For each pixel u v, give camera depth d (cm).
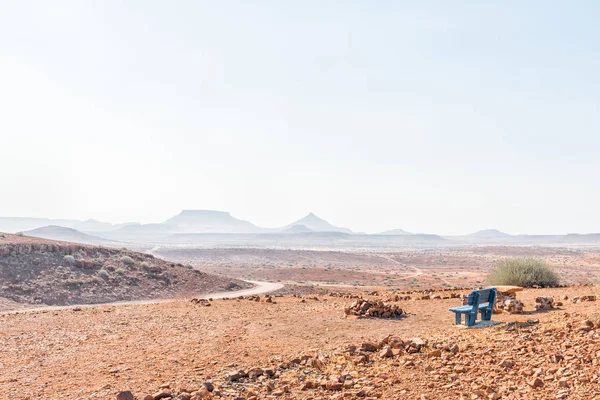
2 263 7956
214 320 2020
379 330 1662
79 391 1027
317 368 1162
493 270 3256
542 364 1021
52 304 7169
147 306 2667
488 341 1298
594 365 953
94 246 10088
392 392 930
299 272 16875
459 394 890
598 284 2616
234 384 1042
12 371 1236
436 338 1418
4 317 2300
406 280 14925
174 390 995
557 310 1788
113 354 1401
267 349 1408
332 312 2141
